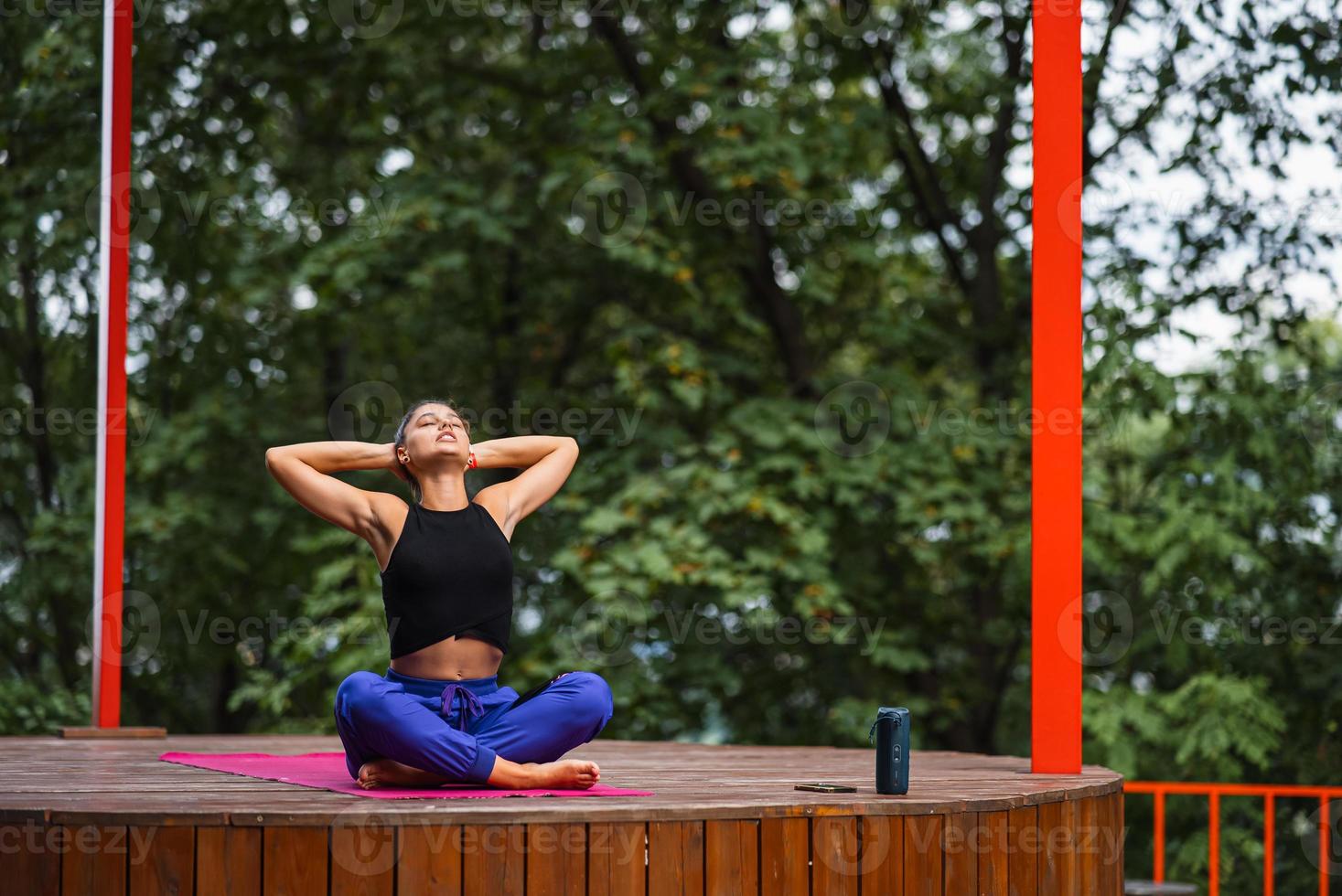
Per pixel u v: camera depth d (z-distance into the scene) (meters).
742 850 3.25
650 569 8.39
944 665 10.30
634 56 10.18
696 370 8.97
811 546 8.64
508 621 3.92
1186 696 8.78
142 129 9.88
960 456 9.07
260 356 10.62
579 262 10.46
